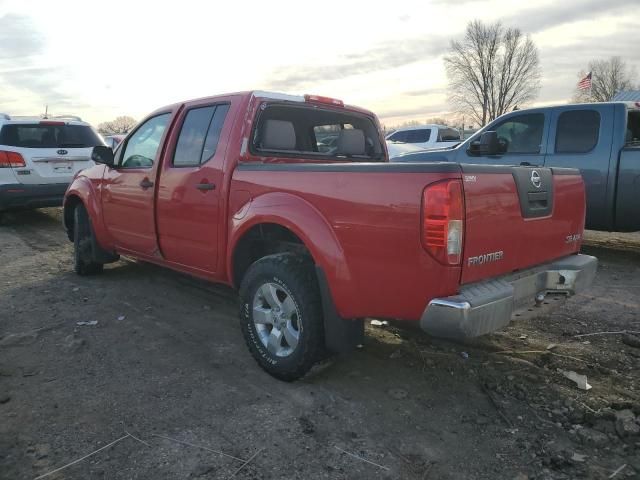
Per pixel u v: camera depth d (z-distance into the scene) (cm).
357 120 516
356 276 308
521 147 745
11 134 917
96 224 567
